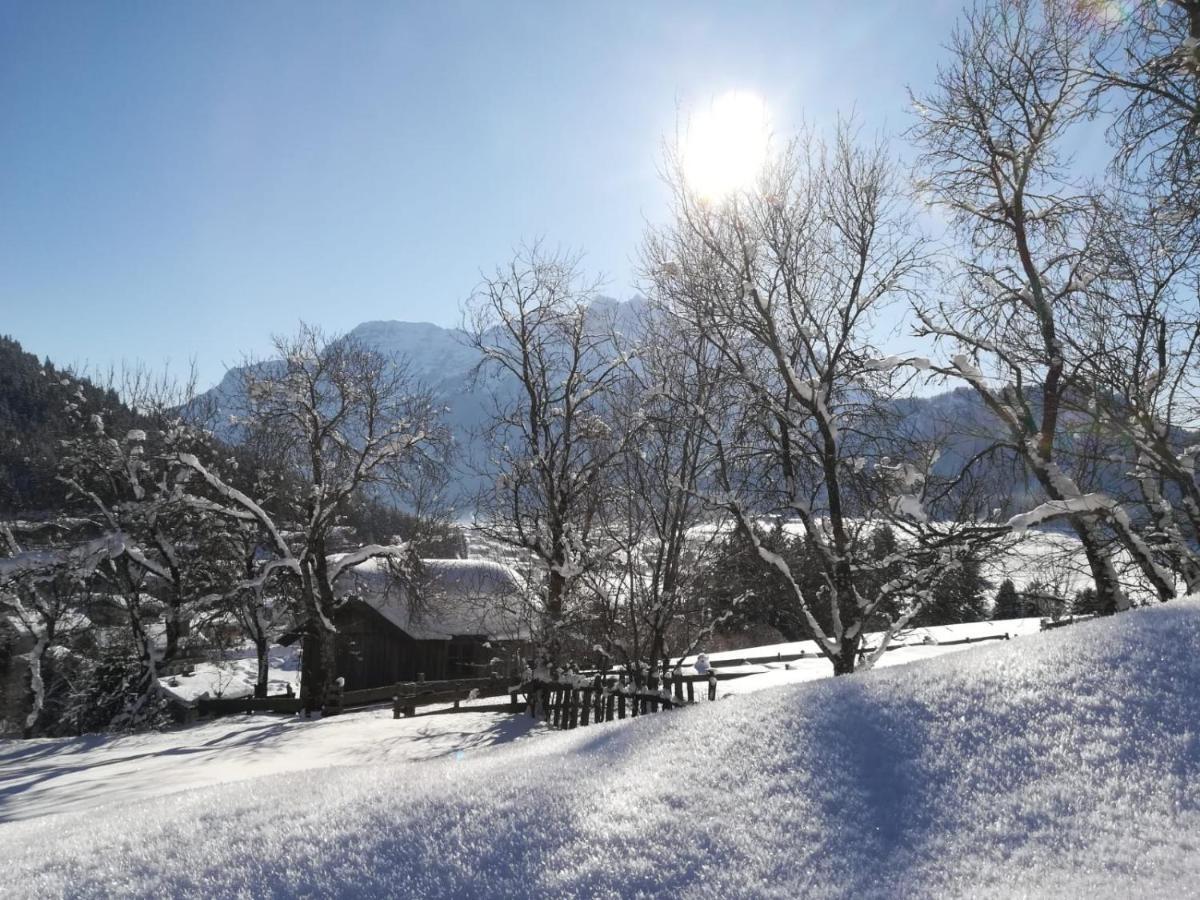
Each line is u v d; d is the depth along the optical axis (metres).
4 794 15.16
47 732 33.59
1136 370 9.55
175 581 30.44
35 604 31.83
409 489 29.34
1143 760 2.67
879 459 12.51
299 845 2.87
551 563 17.88
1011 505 11.52
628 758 3.28
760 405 12.98
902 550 11.98
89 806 12.06
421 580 31.16
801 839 2.54
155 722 29.39
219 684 37.12
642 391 16.38
